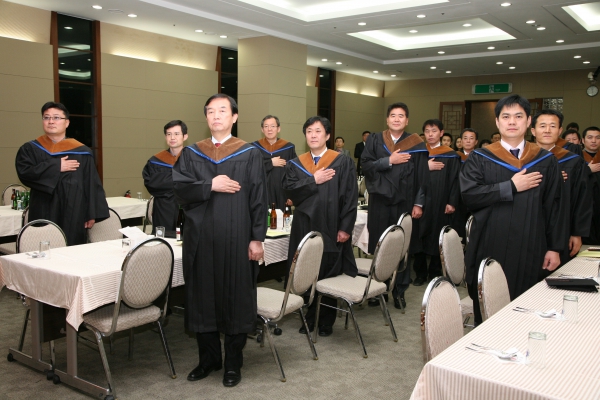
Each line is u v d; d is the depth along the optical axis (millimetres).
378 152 4664
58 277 2738
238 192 2910
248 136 10273
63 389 2930
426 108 15867
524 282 2988
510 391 1448
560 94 13766
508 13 8078
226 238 2881
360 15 8367
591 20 9438
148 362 3354
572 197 3746
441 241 3324
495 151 3072
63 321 3162
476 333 1908
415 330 4051
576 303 2047
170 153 5043
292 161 3973
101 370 3207
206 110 2986
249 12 8344
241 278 2922
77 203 4445
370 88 15922
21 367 3215
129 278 2734
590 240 5414
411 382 3098
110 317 2844
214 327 2961
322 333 3902
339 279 3781
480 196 3000
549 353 1712
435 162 5574
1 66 7539
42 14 7992
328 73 14125
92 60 8750
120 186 9312
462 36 10984
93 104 8859
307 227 3773
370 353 3555
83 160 4508
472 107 15398
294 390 2955
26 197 5465
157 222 5016
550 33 9422
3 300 4613
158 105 9797
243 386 2998
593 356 1689
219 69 10898
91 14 8258
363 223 4832
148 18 8477
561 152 3889
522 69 13586
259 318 3109
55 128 4441
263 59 9867
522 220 2955
